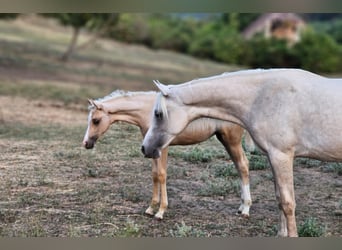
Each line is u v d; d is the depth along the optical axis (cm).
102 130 1207
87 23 5159
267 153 975
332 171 1553
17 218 1201
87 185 1435
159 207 1245
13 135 2070
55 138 2019
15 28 6119
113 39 6756
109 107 1197
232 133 1177
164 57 6206
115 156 1702
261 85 974
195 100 985
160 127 982
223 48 6794
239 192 1373
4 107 2689
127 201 1318
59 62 4625
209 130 1173
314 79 959
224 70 5591
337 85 944
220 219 1201
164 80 4281
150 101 1202
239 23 7725
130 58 5659
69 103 2948
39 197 1339
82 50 5569
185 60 6244
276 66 6412
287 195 961
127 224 1137
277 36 7038
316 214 1230
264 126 962
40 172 1548
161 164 1184
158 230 1140
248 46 6600
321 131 927
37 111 2648
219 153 1700
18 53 4709
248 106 981
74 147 1839
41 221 1181
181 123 985
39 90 3278
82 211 1249
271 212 1248
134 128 1972
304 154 961
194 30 7769
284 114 945
